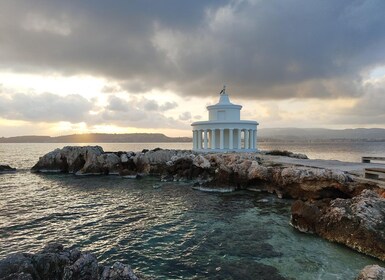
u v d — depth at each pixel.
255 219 21.89
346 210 17.14
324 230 17.66
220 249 16.33
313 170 27.23
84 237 18.61
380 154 101.12
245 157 40.78
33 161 85.56
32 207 27.09
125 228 20.39
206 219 22.19
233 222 21.27
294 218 19.67
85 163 52.66
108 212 24.91
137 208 26.19
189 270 13.89
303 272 13.46
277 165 34.75
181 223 21.30
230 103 59.00
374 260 14.60
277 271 13.62
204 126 55.50
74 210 25.75
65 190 35.94
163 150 53.62
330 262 14.45
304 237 17.91
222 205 26.52
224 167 34.75
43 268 10.58
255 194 31.16
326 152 119.00
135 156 52.50
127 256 15.59
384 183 21.53
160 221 21.92
